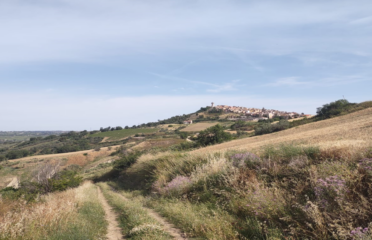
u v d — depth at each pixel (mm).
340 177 5137
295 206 4996
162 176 13203
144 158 18844
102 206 10602
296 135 35000
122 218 7758
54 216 6711
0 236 5391
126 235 5930
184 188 9906
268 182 7465
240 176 8336
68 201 9258
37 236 5516
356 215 4223
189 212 6809
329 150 7711
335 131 28828
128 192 15539
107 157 62406
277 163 8297
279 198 5672
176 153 16984
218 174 9258
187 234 5367
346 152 6922
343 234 3678
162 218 7320
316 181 5457
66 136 118000
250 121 129250
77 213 8258
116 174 30844
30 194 16641
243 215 6016
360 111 49938
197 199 8453
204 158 12820
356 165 5727
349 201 4523
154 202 9938
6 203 10617
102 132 121438
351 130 25703
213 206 7262
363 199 4344
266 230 4781
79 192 13820
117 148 72188
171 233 5605
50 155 68688
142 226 5812
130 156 30188
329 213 4441
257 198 5828
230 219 5746
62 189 19266
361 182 5027
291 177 6898
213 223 5449
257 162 9195
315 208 4414
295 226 4758
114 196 13664
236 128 95125
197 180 9812
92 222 7207
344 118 47000
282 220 5102
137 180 18078
